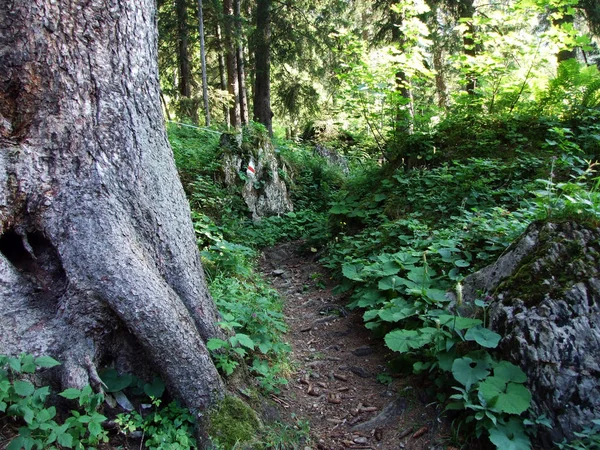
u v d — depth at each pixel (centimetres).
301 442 307
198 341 289
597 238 321
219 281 471
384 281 439
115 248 271
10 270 265
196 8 1470
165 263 310
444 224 554
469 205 573
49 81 269
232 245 545
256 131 930
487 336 304
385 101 765
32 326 261
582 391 276
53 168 272
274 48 1447
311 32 1462
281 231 812
